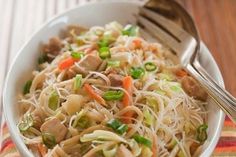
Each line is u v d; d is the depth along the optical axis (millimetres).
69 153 471
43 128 476
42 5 749
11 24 721
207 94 523
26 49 555
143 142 462
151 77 517
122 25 630
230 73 640
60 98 502
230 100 490
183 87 533
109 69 509
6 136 552
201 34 690
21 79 539
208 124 503
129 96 486
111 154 450
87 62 516
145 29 615
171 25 605
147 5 620
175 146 482
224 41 681
